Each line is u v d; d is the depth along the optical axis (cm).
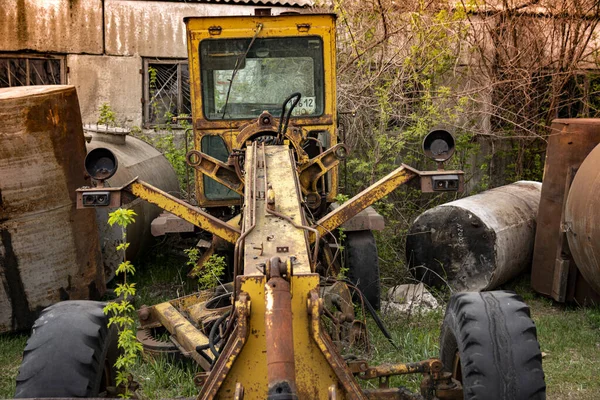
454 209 700
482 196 747
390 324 598
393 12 940
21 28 1027
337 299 493
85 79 1055
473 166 1033
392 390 353
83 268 612
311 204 532
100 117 969
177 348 495
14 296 580
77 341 343
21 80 1045
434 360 361
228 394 287
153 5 1062
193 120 618
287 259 288
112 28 1055
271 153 432
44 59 1048
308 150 619
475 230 688
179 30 1071
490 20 996
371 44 929
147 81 1074
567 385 496
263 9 615
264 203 363
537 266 705
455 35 925
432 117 862
